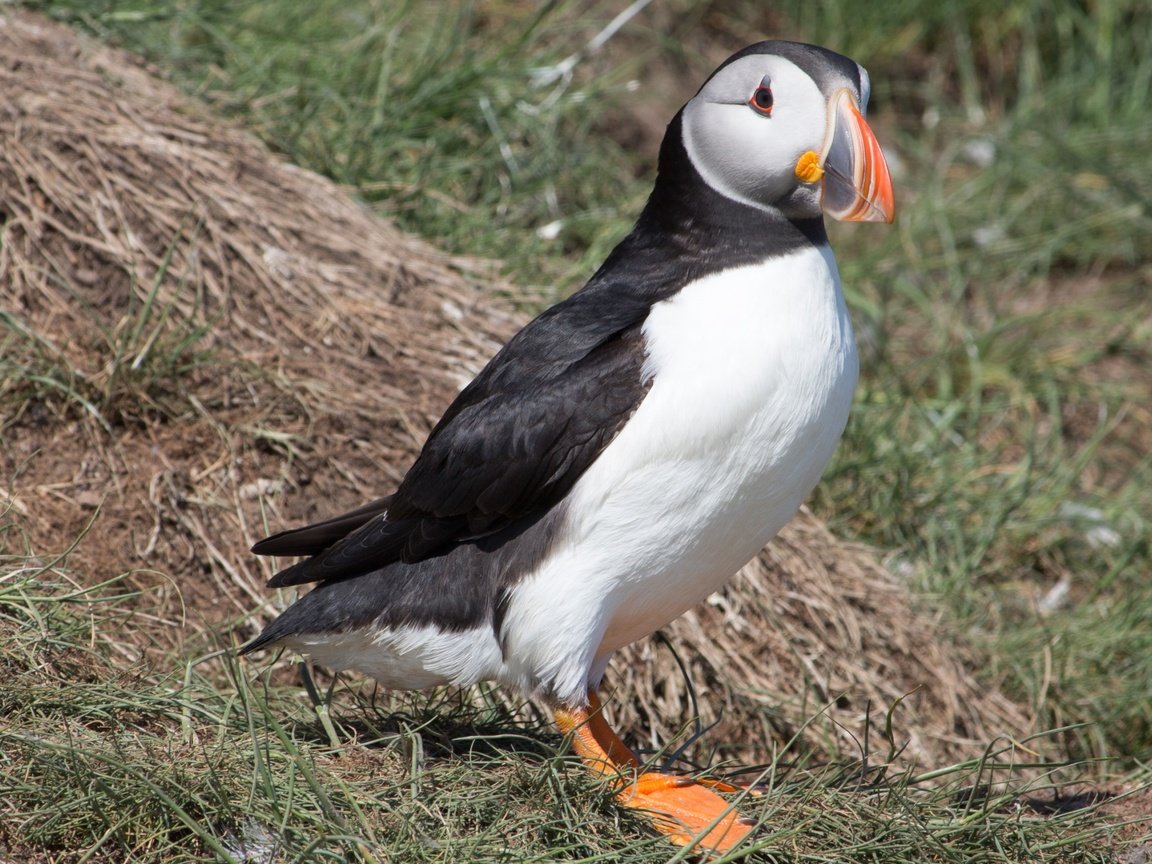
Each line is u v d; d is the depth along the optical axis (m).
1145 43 18.64
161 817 6.13
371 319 10.05
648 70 16.81
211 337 9.59
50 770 6.21
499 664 7.06
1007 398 13.84
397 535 7.18
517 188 13.04
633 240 7.36
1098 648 10.63
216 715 6.98
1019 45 19.20
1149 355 14.97
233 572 8.79
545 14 13.61
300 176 10.97
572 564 6.84
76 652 7.45
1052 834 7.07
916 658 9.83
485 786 6.66
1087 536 12.23
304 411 9.41
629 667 8.94
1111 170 16.55
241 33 12.62
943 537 11.65
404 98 12.79
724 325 6.71
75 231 9.70
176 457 9.09
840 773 7.25
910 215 15.90
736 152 6.88
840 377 6.90
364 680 8.36
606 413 6.74
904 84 18.56
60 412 9.04
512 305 11.02
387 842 6.20
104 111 10.27
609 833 6.54
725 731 9.00
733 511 6.84
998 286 15.91
